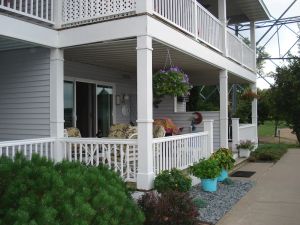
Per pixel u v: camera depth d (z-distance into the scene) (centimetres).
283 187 820
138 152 651
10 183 343
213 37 1029
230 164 838
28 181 341
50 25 755
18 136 811
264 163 1206
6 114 826
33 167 363
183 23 819
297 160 1284
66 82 977
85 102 1045
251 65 1502
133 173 672
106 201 351
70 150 745
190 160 828
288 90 1877
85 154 724
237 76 1323
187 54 854
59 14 751
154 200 498
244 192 760
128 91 1212
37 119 788
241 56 1309
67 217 316
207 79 1441
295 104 1869
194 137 851
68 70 973
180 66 1065
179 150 777
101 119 1098
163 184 621
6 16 652
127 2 670
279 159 1305
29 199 320
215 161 767
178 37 774
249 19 1493
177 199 496
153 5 686
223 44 1103
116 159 689
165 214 477
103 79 1098
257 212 613
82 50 809
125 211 379
